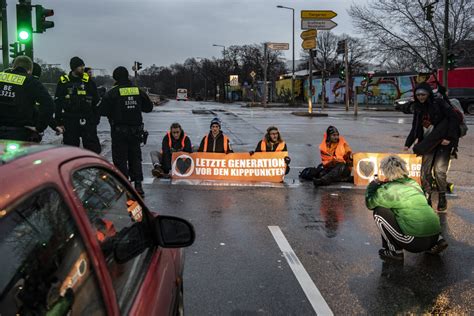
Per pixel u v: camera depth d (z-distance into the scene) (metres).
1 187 1.34
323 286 4.43
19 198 1.36
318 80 65.94
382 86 57.06
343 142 9.03
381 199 4.86
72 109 7.35
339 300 4.16
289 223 6.41
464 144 15.74
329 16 28.94
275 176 9.11
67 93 7.34
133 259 2.18
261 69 92.94
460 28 41.69
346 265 4.95
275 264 4.94
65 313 1.48
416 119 7.00
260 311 3.92
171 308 2.42
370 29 43.28
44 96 5.58
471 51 43.28
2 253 1.30
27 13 12.72
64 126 7.41
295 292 4.29
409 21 42.09
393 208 4.86
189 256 5.11
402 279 4.62
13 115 5.45
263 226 6.25
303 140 16.25
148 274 2.23
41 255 1.46
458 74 38.34
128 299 1.90
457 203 7.64
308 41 30.16
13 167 1.48
